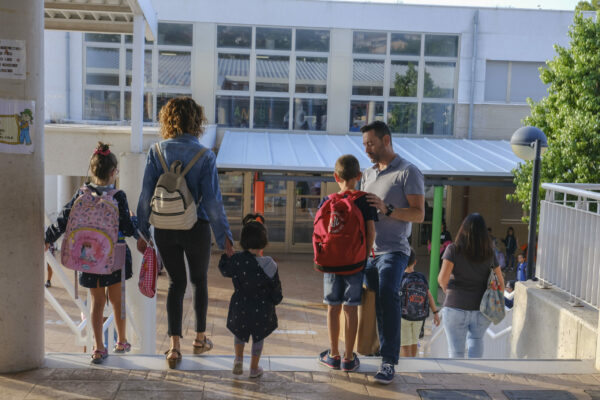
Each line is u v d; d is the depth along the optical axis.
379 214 4.51
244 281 4.19
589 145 14.55
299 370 4.41
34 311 4.31
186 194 4.07
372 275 4.64
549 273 5.96
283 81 22.03
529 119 15.99
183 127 4.25
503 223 23.33
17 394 3.91
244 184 22.84
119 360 4.50
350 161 4.33
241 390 4.05
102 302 4.48
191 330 12.87
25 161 4.21
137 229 4.40
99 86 21.48
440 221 16.70
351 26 21.86
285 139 20.70
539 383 4.31
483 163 17.55
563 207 5.71
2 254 4.18
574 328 5.20
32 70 4.21
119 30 10.44
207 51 21.73
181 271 4.39
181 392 3.99
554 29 21.95
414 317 6.55
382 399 3.98
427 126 22.28
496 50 21.98
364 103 22.17
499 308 5.63
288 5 21.73
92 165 4.30
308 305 15.65
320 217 4.35
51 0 9.32
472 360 4.71
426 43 22.02
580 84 14.87
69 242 4.21
